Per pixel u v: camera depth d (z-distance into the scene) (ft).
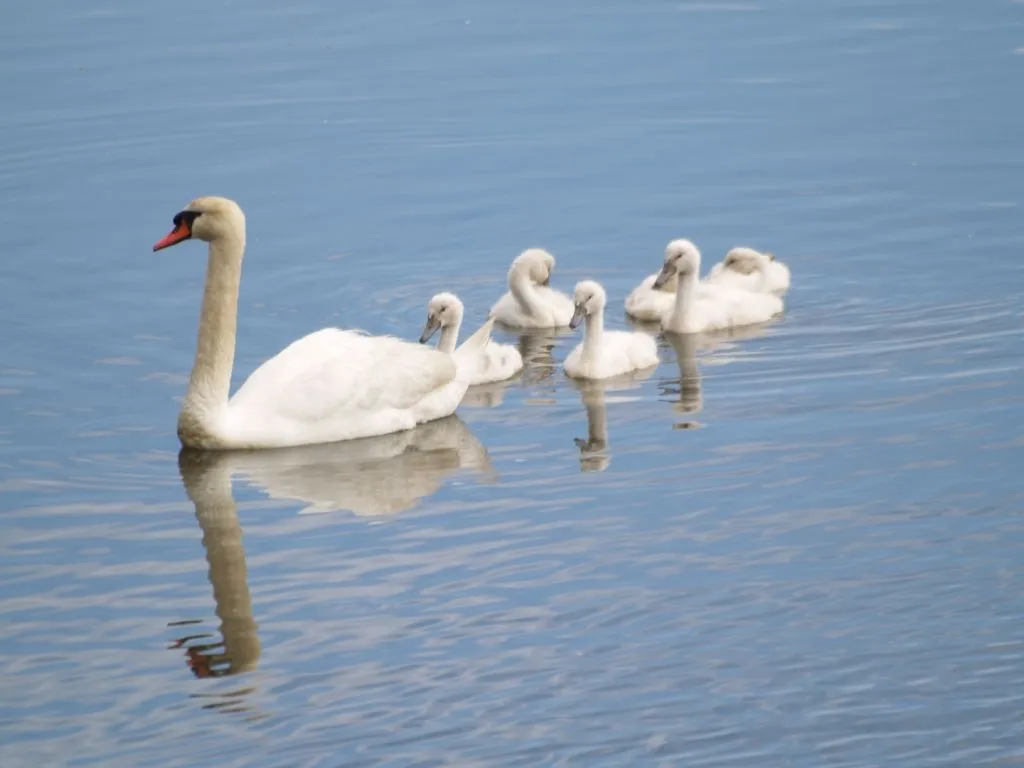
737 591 52.42
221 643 50.39
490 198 96.43
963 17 123.95
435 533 57.62
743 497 59.62
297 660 49.24
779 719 45.09
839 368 73.10
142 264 87.30
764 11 126.62
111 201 96.17
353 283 85.56
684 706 45.91
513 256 89.35
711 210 94.58
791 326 79.30
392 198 96.53
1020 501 57.88
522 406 70.64
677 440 65.41
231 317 65.21
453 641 49.96
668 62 116.67
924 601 51.19
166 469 63.98
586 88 112.47
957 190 95.66
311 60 117.60
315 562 55.67
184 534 58.13
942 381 70.49
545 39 121.39
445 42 121.08
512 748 44.16
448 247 90.33
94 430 67.77
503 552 55.98
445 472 63.31
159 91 112.37
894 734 44.14
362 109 109.50
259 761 44.04
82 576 55.06
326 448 66.18
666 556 55.16
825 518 57.47
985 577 52.49
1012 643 48.47
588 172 99.91
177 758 44.32
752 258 83.97
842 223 92.27
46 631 51.47
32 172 100.37
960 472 60.64
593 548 55.98
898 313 80.02
